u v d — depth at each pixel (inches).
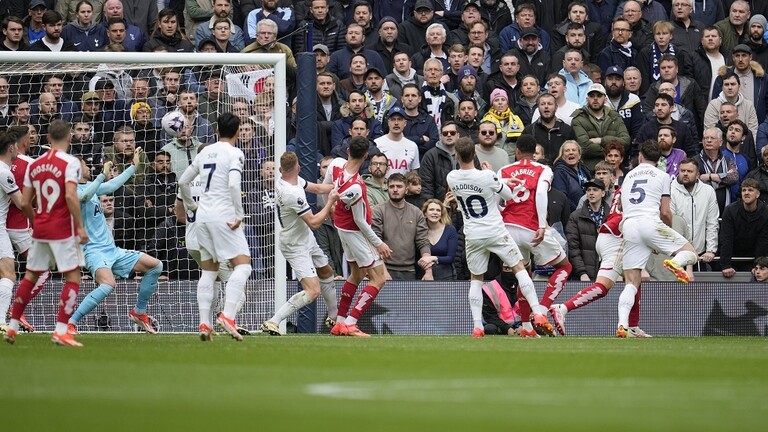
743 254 1831.9
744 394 783.7
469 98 2005.4
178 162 1770.4
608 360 1063.0
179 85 1845.5
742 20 2245.3
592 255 1788.9
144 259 1526.8
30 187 1259.8
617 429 611.5
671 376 911.7
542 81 2172.7
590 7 2317.9
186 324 1720.0
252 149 1750.7
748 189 1790.1
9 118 1860.2
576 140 1962.4
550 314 1752.0
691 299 1775.3
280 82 1667.1
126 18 2253.9
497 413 673.0
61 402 714.8
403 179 1768.0
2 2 2292.1
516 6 2445.9
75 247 1236.5
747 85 2139.5
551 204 1827.0
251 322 1710.1
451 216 1849.2
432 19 2253.9
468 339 1494.8
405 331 1738.4
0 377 862.5
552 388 810.8
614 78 2068.2
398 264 1770.4
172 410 679.1
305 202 1492.4
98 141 1836.9
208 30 2196.1
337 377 875.4
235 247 1320.1
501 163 1878.7
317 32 2217.0
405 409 688.4
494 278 1752.0
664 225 1594.5
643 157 1620.3
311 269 1547.7
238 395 754.8
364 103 1984.5
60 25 2100.1
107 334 1595.7
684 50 2182.6
